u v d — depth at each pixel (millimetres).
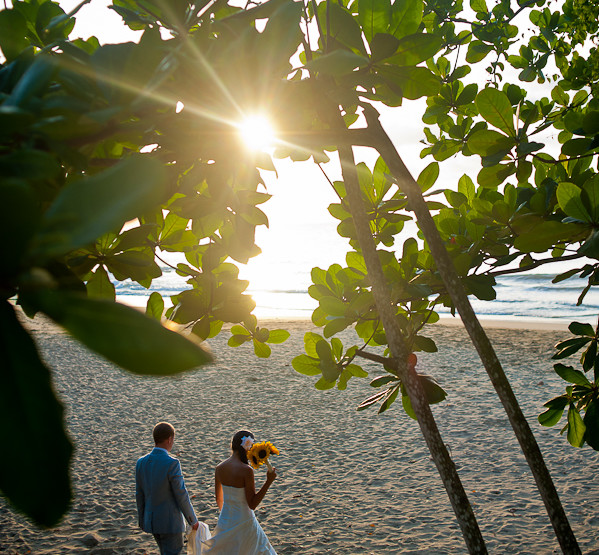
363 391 13898
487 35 3660
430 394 2512
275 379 15305
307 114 1942
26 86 688
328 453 10117
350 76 1478
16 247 447
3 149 738
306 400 13383
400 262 2730
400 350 1723
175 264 2238
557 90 3770
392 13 1505
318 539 7125
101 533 7105
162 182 478
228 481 5473
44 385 527
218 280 2207
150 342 447
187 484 8812
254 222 2053
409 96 1601
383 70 1530
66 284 1104
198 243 2203
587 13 3670
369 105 1654
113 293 1654
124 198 469
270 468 5590
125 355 447
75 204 466
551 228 2021
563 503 7898
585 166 3084
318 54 1839
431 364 16672
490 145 2486
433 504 8016
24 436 509
